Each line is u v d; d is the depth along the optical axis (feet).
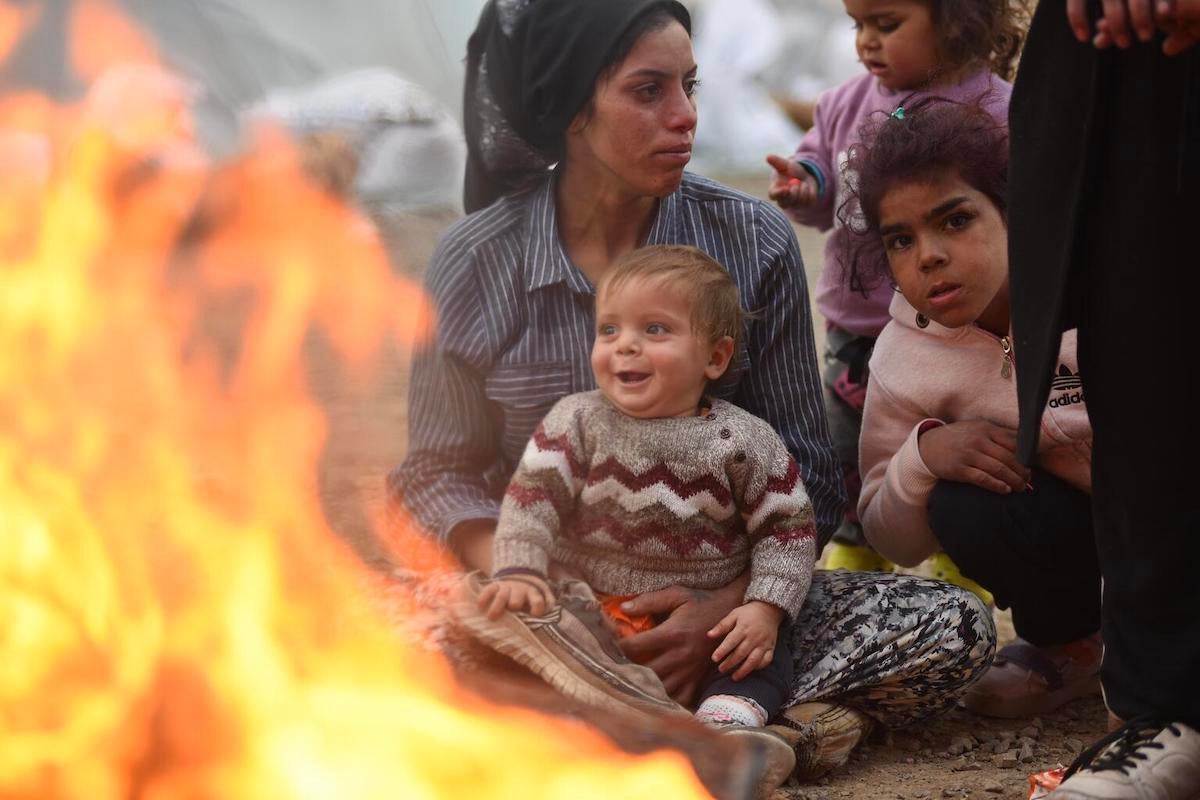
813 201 13.82
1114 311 7.97
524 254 10.81
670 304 9.74
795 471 10.00
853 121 13.75
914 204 9.86
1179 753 7.97
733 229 11.02
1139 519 8.05
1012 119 8.39
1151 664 8.11
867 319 13.04
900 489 10.94
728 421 9.91
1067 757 10.43
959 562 10.94
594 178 10.78
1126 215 7.82
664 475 9.82
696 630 9.77
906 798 9.52
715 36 43.14
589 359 10.64
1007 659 11.36
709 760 8.61
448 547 10.66
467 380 10.87
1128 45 7.50
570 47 10.34
